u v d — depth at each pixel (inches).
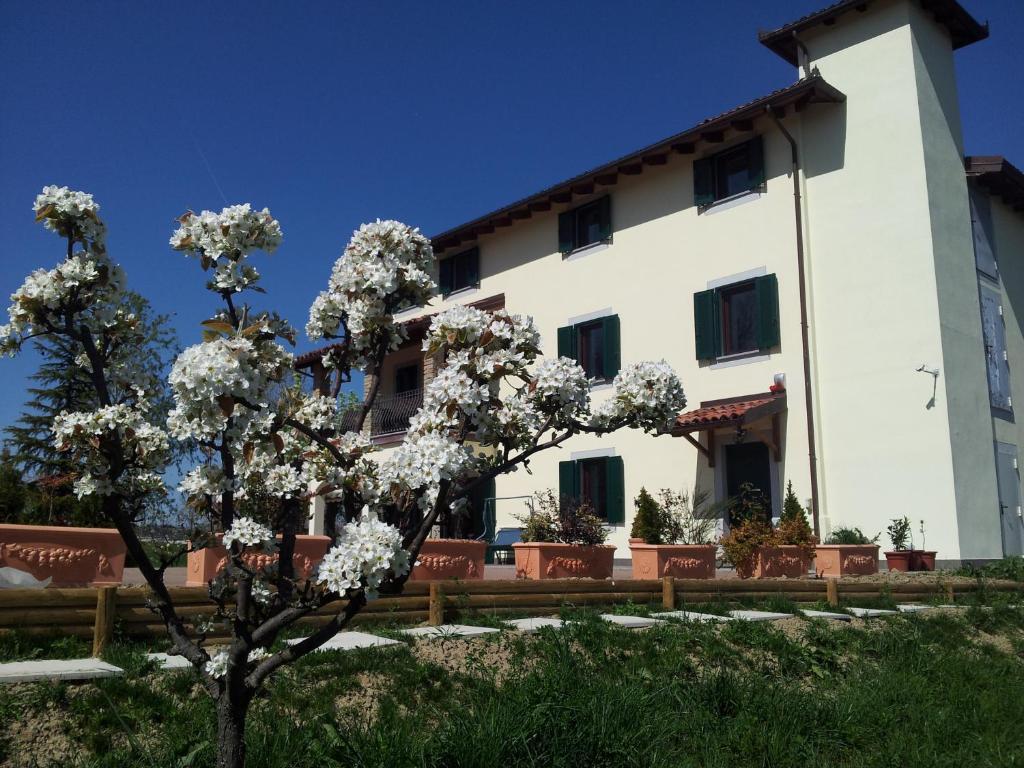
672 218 679.1
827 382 580.7
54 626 209.6
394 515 145.5
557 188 730.8
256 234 148.4
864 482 557.3
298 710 190.7
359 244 167.9
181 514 261.3
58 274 137.1
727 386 626.5
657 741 204.1
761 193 626.8
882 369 558.9
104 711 174.6
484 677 225.5
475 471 153.9
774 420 592.7
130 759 161.3
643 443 661.9
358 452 149.0
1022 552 602.5
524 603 301.4
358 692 205.2
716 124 624.4
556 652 246.4
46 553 282.7
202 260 147.1
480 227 808.3
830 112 605.3
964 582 455.5
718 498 609.9
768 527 483.2
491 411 160.2
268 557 233.0
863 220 579.8
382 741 173.5
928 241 552.1
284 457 153.6
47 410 762.2
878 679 280.5
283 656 135.6
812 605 376.8
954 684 288.2
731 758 208.7
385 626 265.0
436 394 147.6
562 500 468.4
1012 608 418.6
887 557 522.6
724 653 279.6
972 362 573.9
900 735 233.6
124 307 149.6
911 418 543.8
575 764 186.9
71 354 158.1
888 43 587.8
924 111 575.2
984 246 639.1
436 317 160.2
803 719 234.8
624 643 269.4
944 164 586.6
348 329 165.5
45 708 173.8
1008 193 673.0
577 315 734.5
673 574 416.5
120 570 298.8
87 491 132.6
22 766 157.4
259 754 165.5
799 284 597.6
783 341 600.7
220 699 136.4
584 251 738.2
